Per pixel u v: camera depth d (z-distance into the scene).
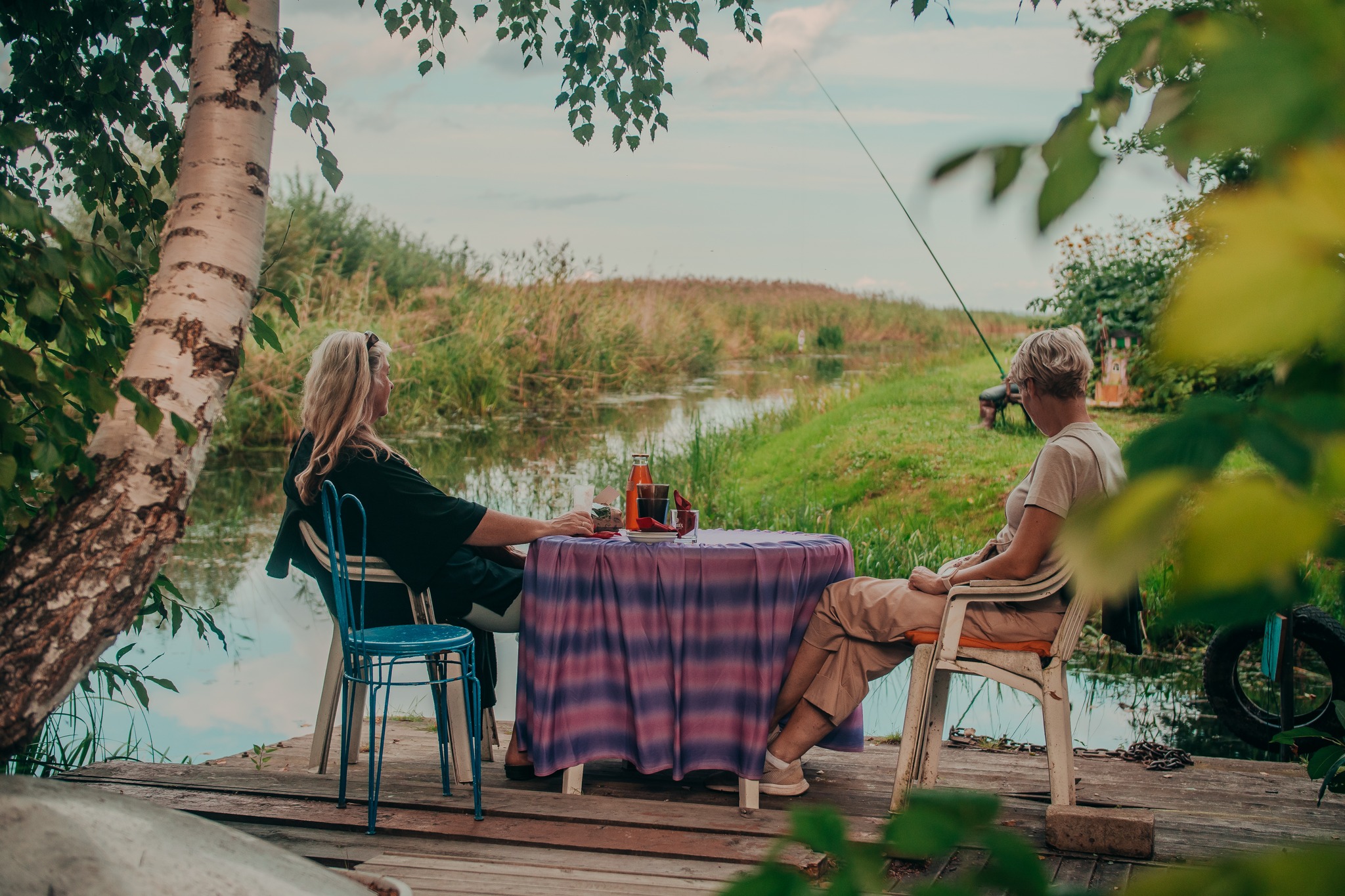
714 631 3.06
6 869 1.48
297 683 4.98
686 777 3.33
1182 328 0.29
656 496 3.31
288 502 3.23
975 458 9.22
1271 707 4.46
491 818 2.87
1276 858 0.30
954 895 0.38
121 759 3.86
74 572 1.77
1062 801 2.84
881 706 4.81
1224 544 0.29
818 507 8.40
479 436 13.13
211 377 1.96
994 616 2.90
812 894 0.39
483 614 3.37
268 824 2.85
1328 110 0.30
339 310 15.07
